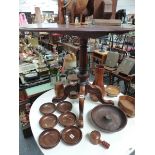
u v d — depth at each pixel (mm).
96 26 743
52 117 888
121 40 3775
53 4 5766
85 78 921
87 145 711
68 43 3398
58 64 1784
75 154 667
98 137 719
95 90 995
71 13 977
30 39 2615
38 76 1653
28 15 2156
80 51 876
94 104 1019
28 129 1519
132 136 759
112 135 768
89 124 841
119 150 686
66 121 862
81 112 872
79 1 893
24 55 2068
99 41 3885
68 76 1229
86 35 622
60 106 992
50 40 3451
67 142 716
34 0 5402
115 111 917
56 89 1049
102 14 853
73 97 1084
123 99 1000
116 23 832
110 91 1127
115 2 866
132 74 2281
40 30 583
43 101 1060
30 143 1501
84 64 897
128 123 847
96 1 842
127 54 2984
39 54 2174
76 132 780
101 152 677
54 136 757
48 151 681
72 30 584
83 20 954
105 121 840
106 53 3039
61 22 1039
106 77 2865
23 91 1568
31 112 946
